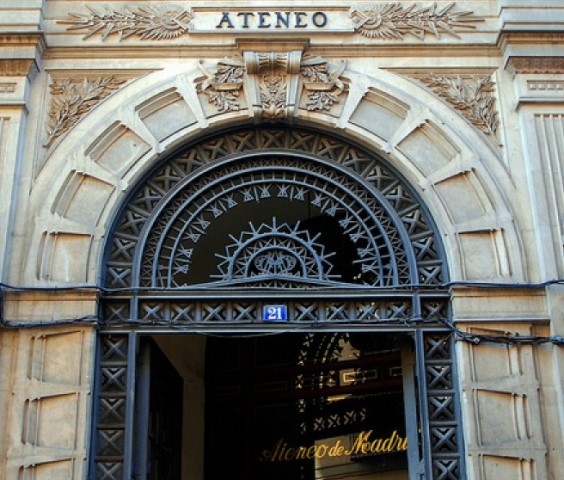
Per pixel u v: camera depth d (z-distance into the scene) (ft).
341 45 31.86
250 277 29.58
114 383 28.35
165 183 30.91
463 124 31.04
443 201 30.04
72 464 26.61
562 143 30.55
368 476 39.40
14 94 30.63
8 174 29.48
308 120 31.14
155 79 31.53
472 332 28.45
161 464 34.30
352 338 41.73
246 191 31.32
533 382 27.73
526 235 29.60
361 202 30.81
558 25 31.68
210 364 43.50
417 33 32.19
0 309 27.86
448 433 28.02
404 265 30.04
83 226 29.35
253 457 41.65
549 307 28.43
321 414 41.32
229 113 31.09
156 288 29.22
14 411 27.02
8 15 31.40
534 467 26.86
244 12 32.35
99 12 32.24
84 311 28.27
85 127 30.76
